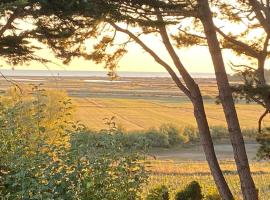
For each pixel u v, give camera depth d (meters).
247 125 97.94
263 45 16.27
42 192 7.36
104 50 16.89
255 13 15.65
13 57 10.34
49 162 7.51
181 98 176.38
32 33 10.02
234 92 14.91
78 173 7.55
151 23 10.42
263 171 56.41
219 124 103.44
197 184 22.31
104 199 7.63
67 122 8.23
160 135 87.19
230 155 78.94
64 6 9.62
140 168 8.28
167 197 17.92
